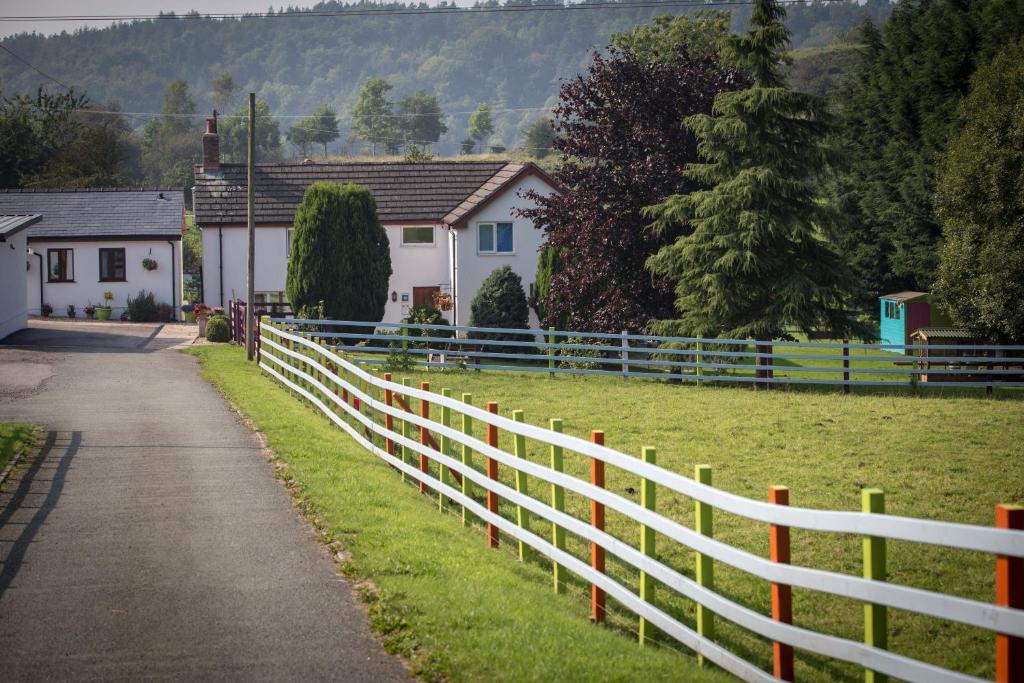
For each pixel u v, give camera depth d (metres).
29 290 58.19
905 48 56.72
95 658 8.99
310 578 11.51
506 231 54.09
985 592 12.32
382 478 17.81
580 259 42.44
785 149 37.47
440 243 58.16
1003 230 39.12
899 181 55.25
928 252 52.28
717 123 37.22
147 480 17.19
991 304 38.88
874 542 7.02
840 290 37.88
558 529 12.09
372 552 12.45
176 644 9.35
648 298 41.25
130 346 42.94
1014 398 31.95
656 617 9.76
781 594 7.99
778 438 23.48
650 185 40.44
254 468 18.22
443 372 36.00
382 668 8.72
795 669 10.25
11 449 19.53
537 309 48.09
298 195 58.34
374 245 47.12
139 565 12.09
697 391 32.44
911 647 10.89
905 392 33.72
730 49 38.06
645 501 10.31
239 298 57.03
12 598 10.82
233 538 13.37
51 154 102.94
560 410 27.89
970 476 19.22
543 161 193.25
